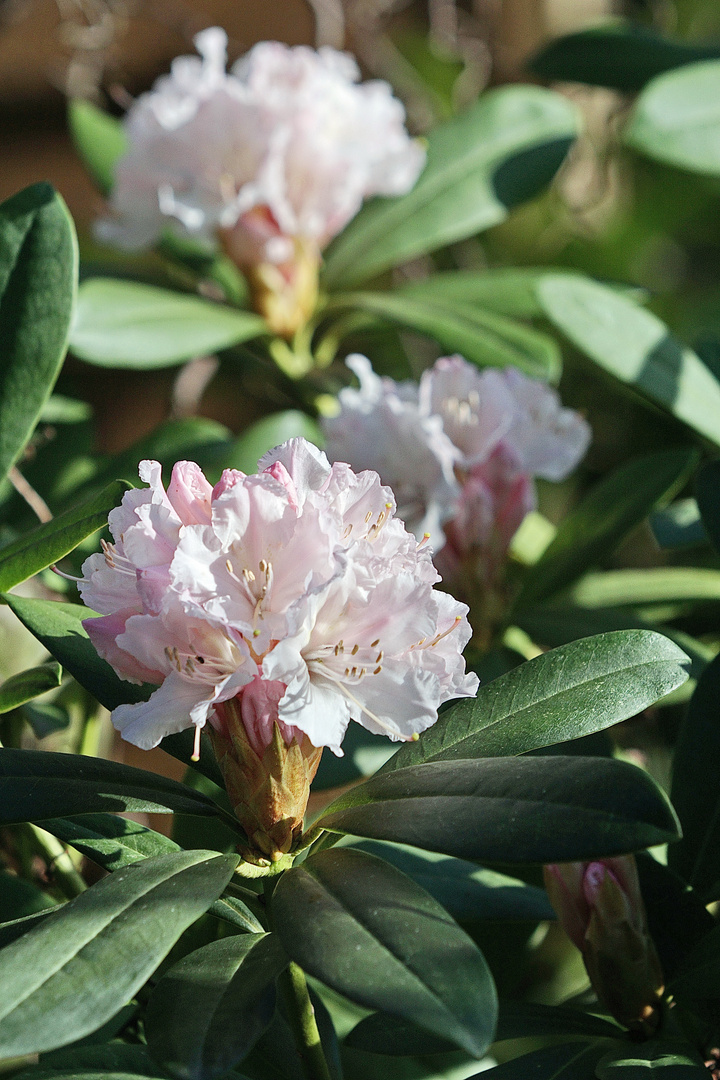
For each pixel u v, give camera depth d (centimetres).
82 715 114
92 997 83
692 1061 93
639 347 113
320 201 132
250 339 146
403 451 110
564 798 86
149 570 88
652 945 96
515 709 92
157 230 137
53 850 101
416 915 85
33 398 102
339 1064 97
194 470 89
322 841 92
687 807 100
